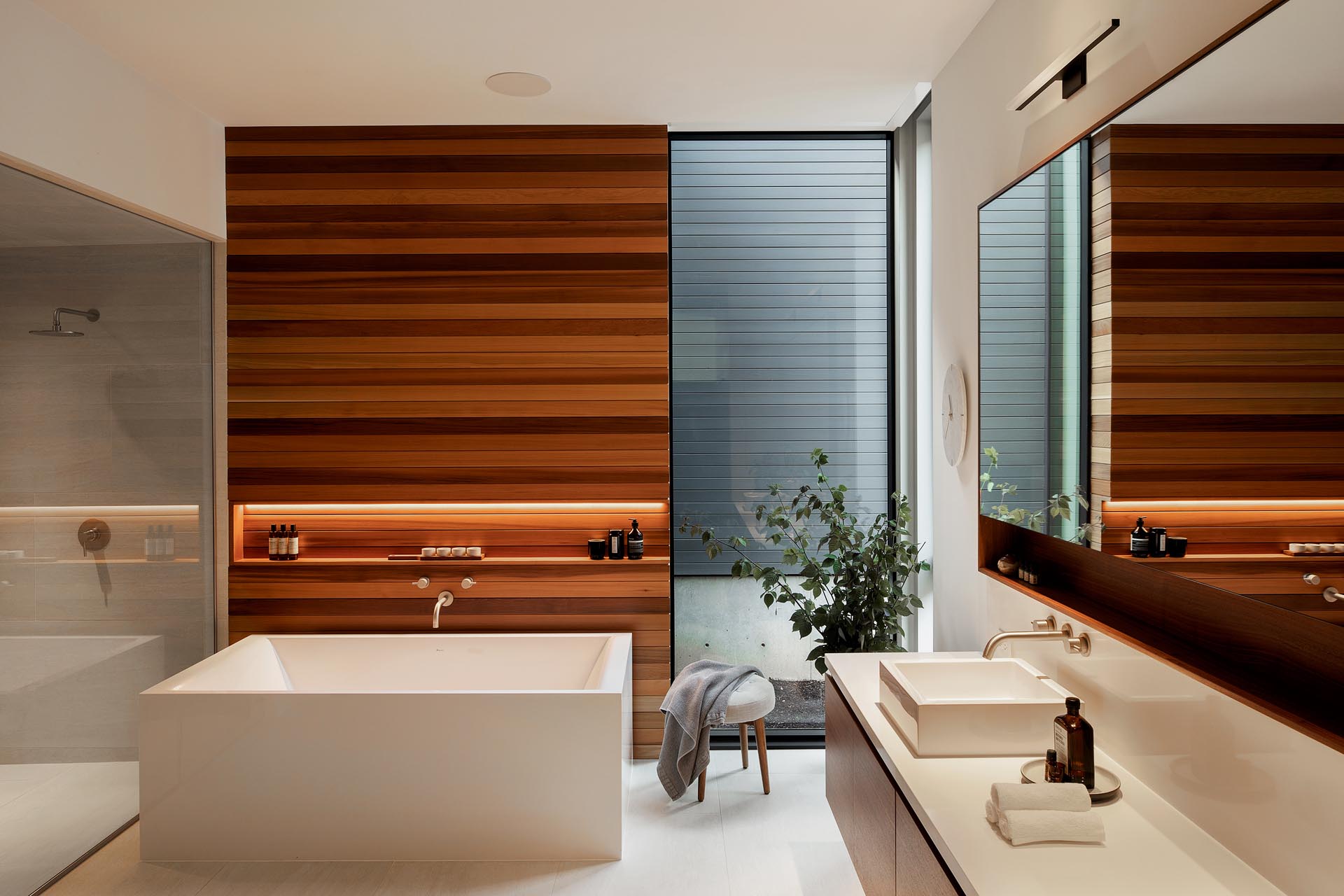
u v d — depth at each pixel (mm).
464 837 3020
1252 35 1406
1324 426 1233
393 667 3766
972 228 2904
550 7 2729
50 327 2854
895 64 3180
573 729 3006
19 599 2713
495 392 3881
